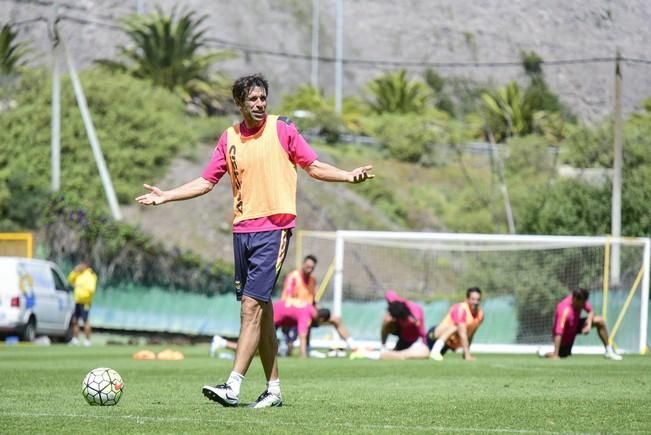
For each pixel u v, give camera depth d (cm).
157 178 14400
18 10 16238
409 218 15312
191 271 11350
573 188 9988
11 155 13738
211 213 14062
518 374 3972
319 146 16962
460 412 2289
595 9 9600
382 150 17325
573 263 8750
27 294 8062
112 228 11494
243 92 2256
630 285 8369
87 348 7162
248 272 2283
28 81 14762
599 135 10219
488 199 14550
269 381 2359
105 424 1942
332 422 2027
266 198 2267
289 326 6091
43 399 2594
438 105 18288
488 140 17088
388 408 2373
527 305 8906
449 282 11319
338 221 14512
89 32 17938
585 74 10181
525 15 10994
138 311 11250
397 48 15825
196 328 11200
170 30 17012
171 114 15538
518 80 13438
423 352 5650
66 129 14175
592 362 5216
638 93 9888
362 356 5791
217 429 1859
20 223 12438
